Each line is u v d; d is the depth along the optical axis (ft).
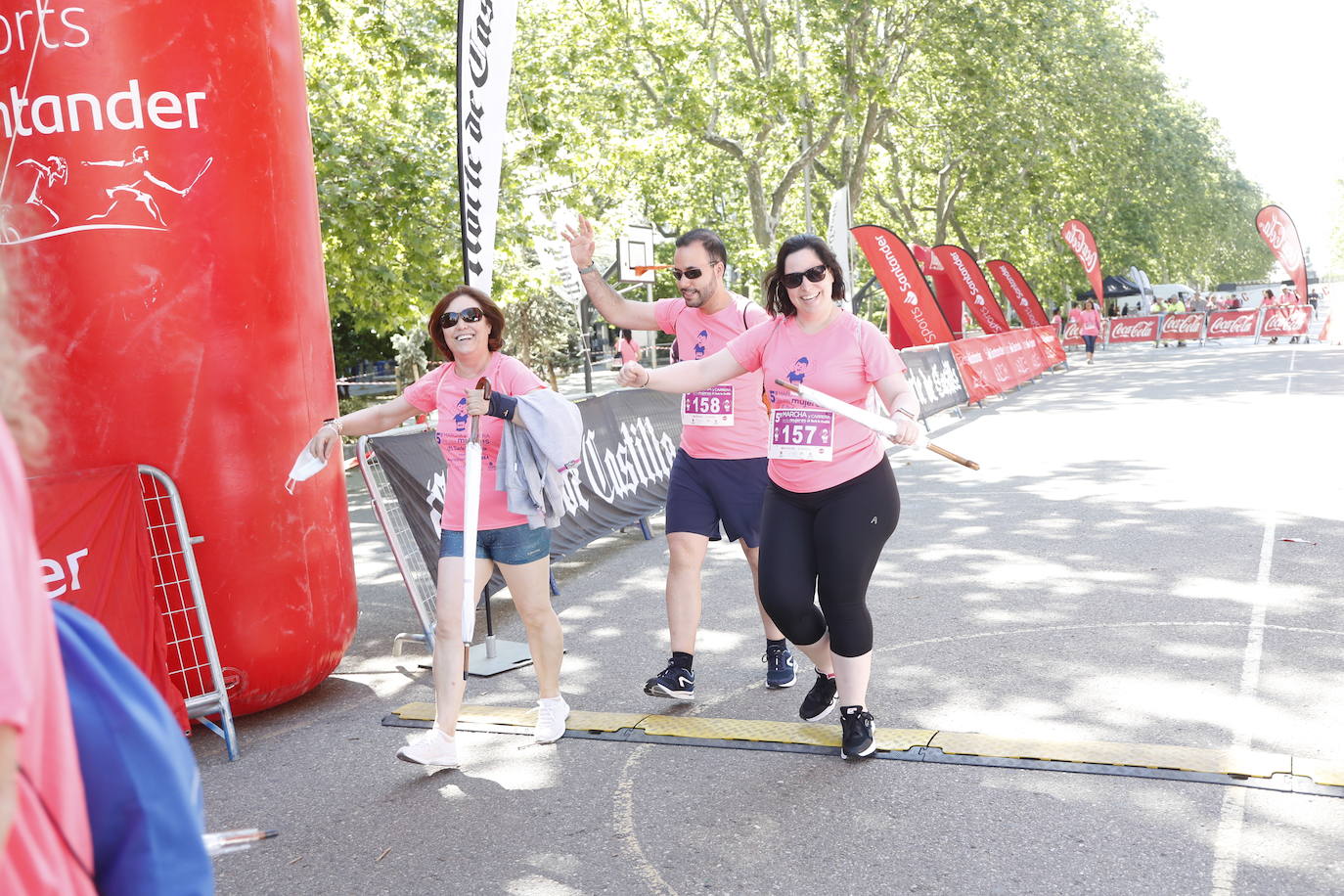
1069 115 113.39
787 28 85.92
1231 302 172.45
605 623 21.17
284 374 16.46
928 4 89.30
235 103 15.69
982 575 22.52
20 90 14.89
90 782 4.57
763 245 89.35
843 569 13.37
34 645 3.84
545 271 59.11
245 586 16.16
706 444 15.96
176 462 15.57
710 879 10.91
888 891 10.44
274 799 13.70
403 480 20.39
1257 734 13.57
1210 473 32.71
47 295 14.98
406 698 17.58
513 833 12.25
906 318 60.18
